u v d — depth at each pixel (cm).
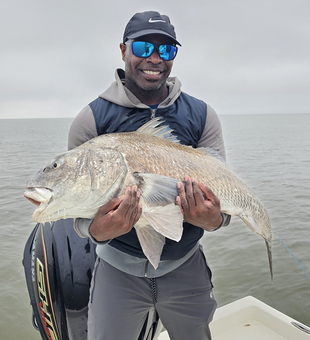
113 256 222
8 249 650
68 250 262
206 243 645
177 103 239
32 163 1742
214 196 197
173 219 190
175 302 227
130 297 219
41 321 267
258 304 329
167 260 223
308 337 288
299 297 483
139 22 227
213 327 308
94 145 198
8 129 8500
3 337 443
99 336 216
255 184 1138
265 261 573
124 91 229
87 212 192
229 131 5425
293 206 857
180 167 210
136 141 205
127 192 177
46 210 187
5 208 886
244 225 716
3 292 528
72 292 253
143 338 237
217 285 521
